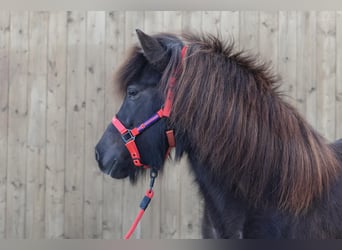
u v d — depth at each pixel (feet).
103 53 8.73
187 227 8.76
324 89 8.66
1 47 8.86
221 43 4.51
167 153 4.70
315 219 4.12
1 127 8.91
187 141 4.46
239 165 4.16
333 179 4.32
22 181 8.95
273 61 8.66
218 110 4.17
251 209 4.25
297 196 4.06
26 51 8.83
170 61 4.39
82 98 8.79
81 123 8.80
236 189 4.26
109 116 8.77
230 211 4.36
